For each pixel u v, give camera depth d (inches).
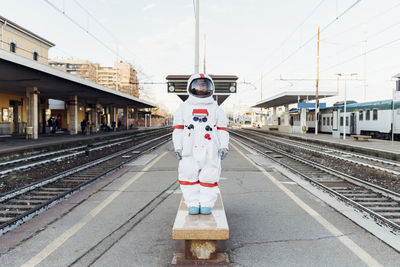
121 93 1201.4
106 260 135.0
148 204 224.5
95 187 284.0
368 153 629.9
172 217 194.4
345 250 145.1
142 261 134.0
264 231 169.9
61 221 187.2
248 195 253.6
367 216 196.4
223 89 737.6
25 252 143.2
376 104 1056.8
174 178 327.9
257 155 557.6
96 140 909.2
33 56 1138.0
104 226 177.9
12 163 431.5
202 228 127.0
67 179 331.3
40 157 502.3
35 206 226.5
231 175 348.5
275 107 2149.4
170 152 604.7
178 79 717.9
